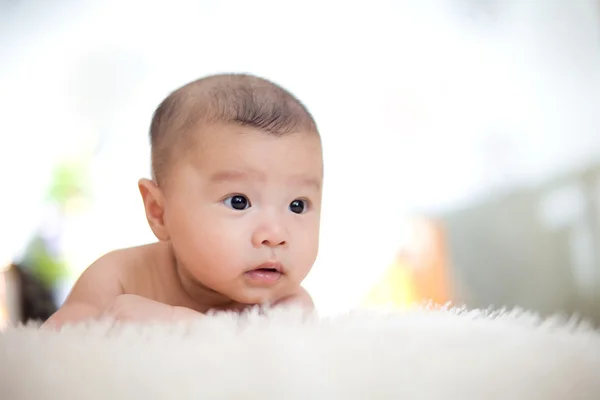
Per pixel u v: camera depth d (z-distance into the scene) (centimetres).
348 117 262
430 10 265
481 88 263
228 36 257
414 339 56
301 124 95
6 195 222
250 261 89
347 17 265
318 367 50
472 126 260
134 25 247
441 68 264
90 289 97
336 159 257
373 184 256
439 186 255
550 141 255
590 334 65
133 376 48
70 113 236
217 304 102
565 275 243
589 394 52
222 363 50
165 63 249
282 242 90
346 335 56
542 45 261
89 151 233
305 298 96
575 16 259
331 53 263
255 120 92
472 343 56
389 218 250
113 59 243
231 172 90
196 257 91
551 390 51
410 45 265
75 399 47
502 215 250
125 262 101
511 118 259
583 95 256
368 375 49
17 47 236
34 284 207
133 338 56
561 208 248
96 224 224
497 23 265
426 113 261
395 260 241
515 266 245
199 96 97
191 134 94
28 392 48
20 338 58
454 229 249
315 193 95
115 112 239
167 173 96
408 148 260
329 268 237
